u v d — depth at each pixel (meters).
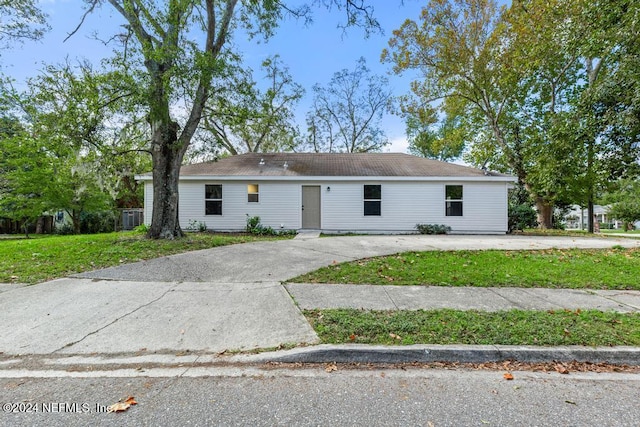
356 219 13.53
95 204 17.88
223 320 3.67
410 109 19.17
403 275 5.59
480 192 13.47
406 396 2.31
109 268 5.91
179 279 5.35
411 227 13.52
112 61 7.41
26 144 15.60
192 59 7.64
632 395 2.35
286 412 2.10
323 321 3.57
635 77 7.59
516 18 15.02
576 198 15.73
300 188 13.55
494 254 7.41
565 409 2.16
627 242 9.95
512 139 18.66
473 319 3.58
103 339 3.23
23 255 6.72
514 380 2.57
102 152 8.21
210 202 13.48
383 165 14.81
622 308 4.04
